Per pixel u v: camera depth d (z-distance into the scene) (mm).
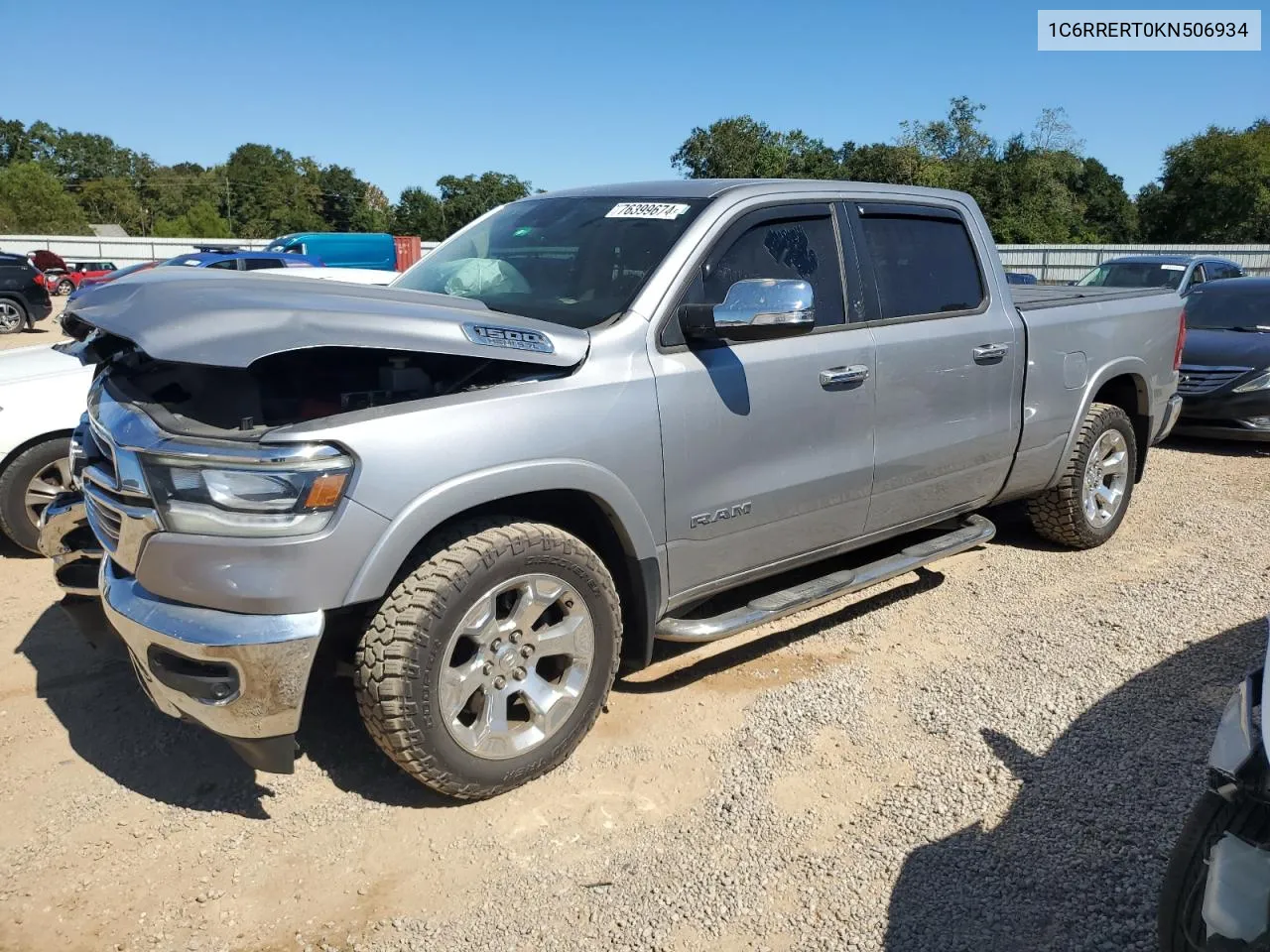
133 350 3205
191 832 2865
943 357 4074
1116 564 5031
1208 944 1829
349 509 2549
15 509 4930
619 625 3160
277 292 2807
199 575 2529
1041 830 2781
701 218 3428
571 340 2990
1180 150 46188
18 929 2469
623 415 3045
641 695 3658
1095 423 5004
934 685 3688
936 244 4238
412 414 2670
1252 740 1832
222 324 2482
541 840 2816
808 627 4270
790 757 3221
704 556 3398
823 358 3613
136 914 2527
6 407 4809
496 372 2924
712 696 3645
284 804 2996
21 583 4801
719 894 2572
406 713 2682
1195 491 6660
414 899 2586
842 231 3848
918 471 4070
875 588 4727
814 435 3621
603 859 2730
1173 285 12406
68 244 45156
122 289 2850
